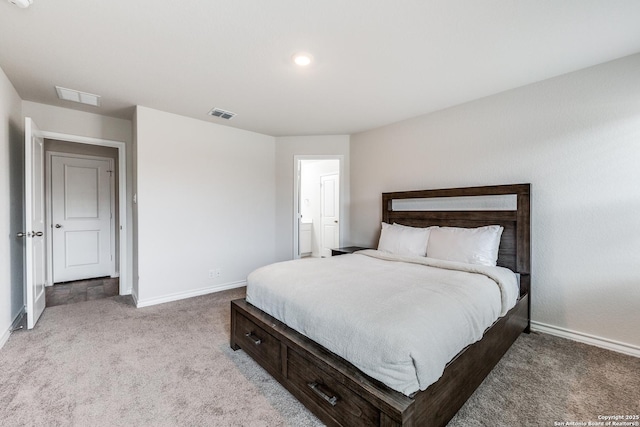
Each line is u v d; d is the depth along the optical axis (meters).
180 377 1.84
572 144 2.37
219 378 1.84
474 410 1.53
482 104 2.88
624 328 2.16
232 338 2.23
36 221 2.73
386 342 1.23
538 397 1.63
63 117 3.18
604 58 2.15
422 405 1.16
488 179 2.84
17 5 1.55
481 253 2.48
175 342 2.33
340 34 1.85
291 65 2.25
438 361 1.24
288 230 4.36
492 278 2.06
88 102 3.02
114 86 2.63
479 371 1.63
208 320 2.80
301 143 4.34
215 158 3.75
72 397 1.63
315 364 1.46
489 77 2.45
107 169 4.65
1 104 2.33
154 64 2.24
